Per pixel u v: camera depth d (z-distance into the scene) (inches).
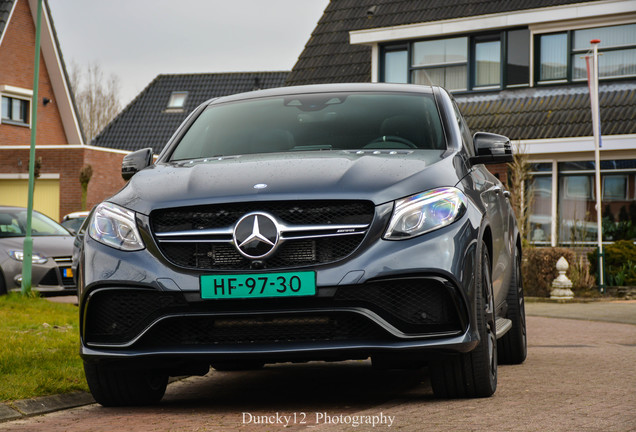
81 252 197.6
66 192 1135.6
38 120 1295.5
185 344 186.1
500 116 860.6
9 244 517.7
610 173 812.6
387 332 179.6
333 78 979.3
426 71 930.1
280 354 180.7
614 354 299.4
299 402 207.0
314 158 202.7
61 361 256.1
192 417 187.6
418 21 917.8
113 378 201.8
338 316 180.9
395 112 232.8
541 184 842.2
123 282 186.9
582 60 848.9
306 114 236.1
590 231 816.3
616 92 830.5
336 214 183.0
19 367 239.9
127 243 190.2
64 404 212.7
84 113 2554.1
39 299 478.3
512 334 268.8
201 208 187.5
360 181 187.2
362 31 947.3
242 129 234.7
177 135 241.9
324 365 289.7
